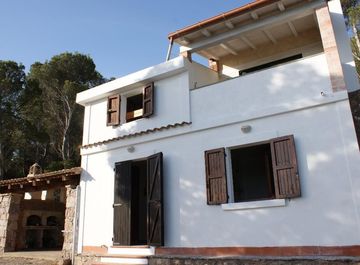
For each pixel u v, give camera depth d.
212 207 7.80
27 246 13.98
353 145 6.41
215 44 9.12
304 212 6.61
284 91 7.46
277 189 6.94
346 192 6.29
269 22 8.23
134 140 9.66
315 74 7.17
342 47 7.54
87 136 11.09
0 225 12.40
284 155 7.03
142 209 10.65
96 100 11.27
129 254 8.72
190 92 8.97
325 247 6.27
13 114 25.78
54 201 15.33
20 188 12.48
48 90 29.80
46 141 27.77
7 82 25.41
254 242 7.05
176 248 8.09
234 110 8.05
